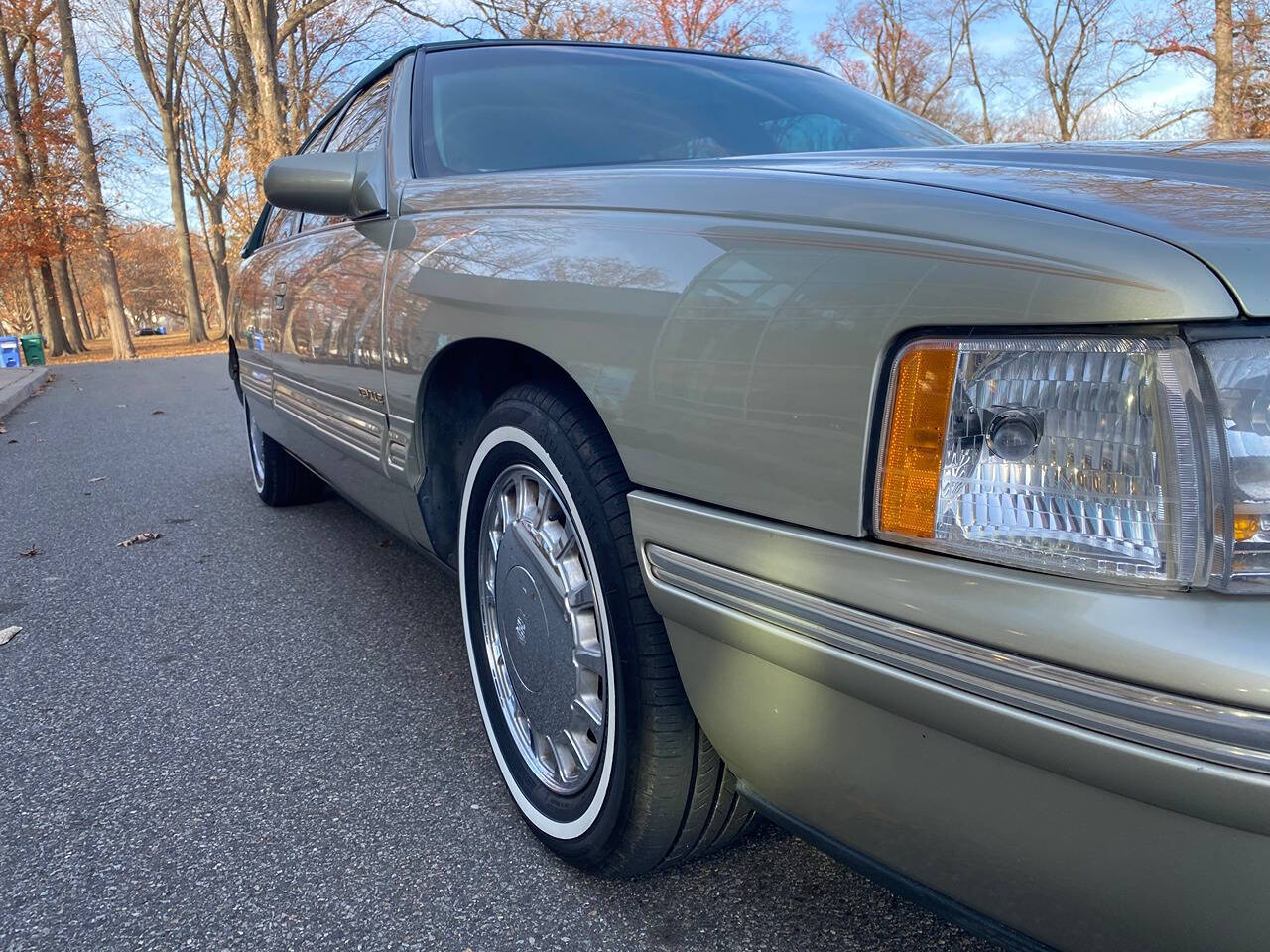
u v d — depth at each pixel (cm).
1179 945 91
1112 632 88
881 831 115
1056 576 94
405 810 198
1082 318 94
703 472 128
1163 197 108
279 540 405
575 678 168
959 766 101
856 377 108
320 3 2112
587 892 169
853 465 108
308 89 3075
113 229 2727
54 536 428
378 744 227
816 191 126
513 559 185
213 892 173
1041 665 91
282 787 208
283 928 163
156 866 181
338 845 186
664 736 147
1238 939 87
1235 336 92
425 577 352
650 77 272
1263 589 88
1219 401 91
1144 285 92
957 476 101
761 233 126
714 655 130
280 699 253
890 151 160
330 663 275
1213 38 1734
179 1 3166
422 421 209
